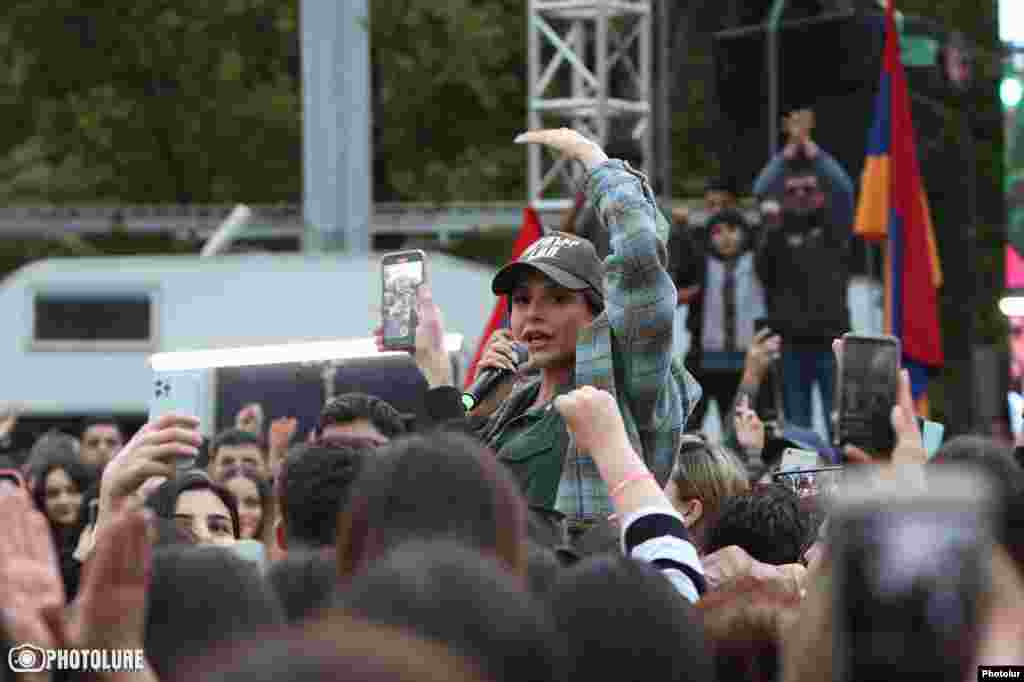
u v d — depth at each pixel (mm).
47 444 12391
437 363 6598
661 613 4012
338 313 20828
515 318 7000
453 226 28297
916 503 2918
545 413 6891
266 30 40719
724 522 7168
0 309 21719
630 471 5277
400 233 28422
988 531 2924
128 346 21500
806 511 7195
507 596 2869
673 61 24016
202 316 21266
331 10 20625
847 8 17875
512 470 6855
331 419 7848
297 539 5895
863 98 17906
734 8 19219
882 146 13688
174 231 30688
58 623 3645
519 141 6965
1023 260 22031
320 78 20703
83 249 30953
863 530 2926
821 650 3080
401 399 16125
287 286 20859
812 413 16078
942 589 2883
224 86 40125
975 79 20234
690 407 7215
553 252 6914
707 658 4047
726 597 4812
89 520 8336
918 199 13391
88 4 40750
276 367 15945
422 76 38219
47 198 39156
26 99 41344
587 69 20453
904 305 13297
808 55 18141
